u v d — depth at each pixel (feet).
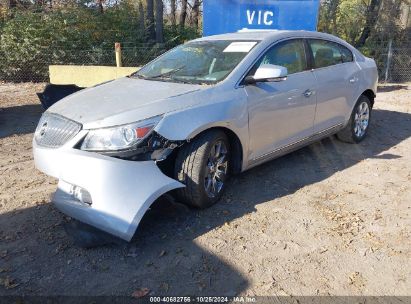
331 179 15.02
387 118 24.73
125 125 10.40
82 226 11.02
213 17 30.07
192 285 9.26
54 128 11.21
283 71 12.73
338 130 17.90
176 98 11.57
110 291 9.09
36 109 27.14
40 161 11.23
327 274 9.59
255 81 13.01
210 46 15.02
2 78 38.81
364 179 15.06
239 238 11.05
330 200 13.33
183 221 11.89
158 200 12.39
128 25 45.80
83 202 10.35
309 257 10.25
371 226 11.69
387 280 9.37
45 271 9.78
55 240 11.06
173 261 10.11
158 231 11.39
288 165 16.37
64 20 39.01
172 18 75.51
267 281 9.37
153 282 9.37
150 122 10.67
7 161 17.04
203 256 10.28
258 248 10.62
